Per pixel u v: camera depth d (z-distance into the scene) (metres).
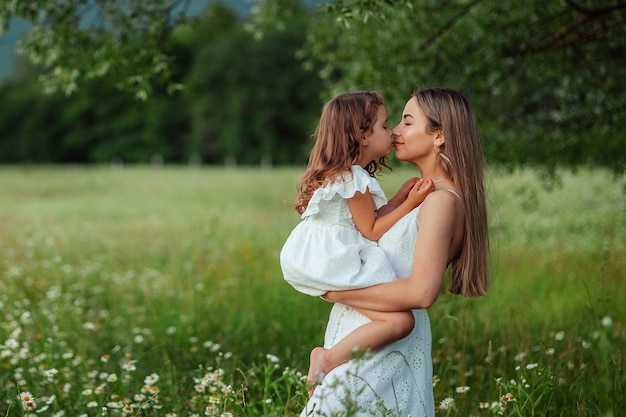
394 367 2.84
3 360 4.85
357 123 2.91
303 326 5.91
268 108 56.28
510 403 3.79
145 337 5.69
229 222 14.37
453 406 3.57
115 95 60.56
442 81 7.64
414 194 2.87
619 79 7.29
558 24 7.25
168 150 59.91
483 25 7.40
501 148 7.81
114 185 26.77
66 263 9.37
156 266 9.20
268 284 7.79
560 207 14.55
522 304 5.81
